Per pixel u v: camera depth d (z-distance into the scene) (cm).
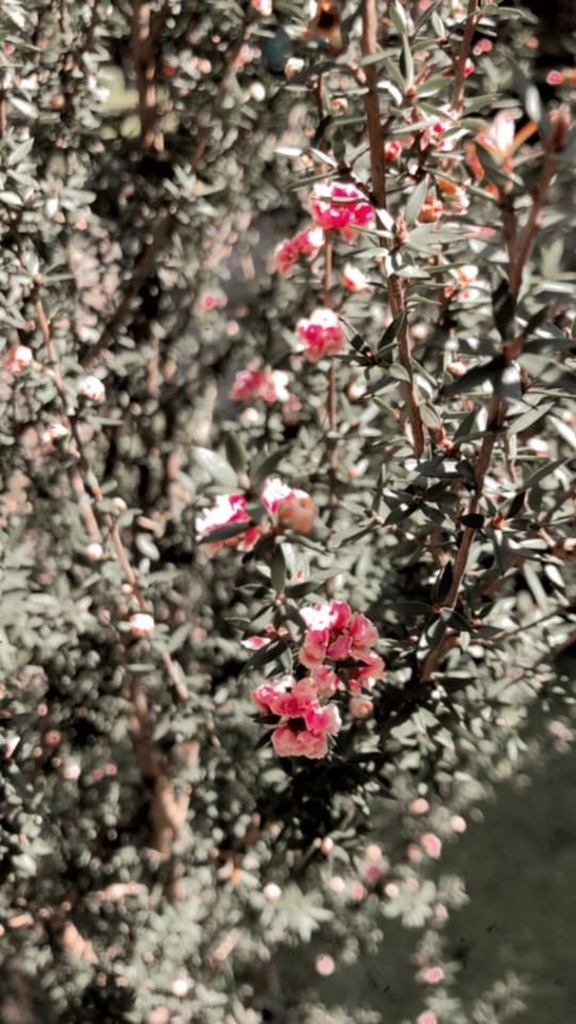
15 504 286
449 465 155
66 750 294
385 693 227
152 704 298
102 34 268
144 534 290
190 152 287
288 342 282
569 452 230
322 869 252
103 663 283
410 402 168
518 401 124
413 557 205
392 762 247
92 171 284
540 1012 349
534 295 135
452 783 316
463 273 203
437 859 402
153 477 313
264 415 288
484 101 165
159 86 291
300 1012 330
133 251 295
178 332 312
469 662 225
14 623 236
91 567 255
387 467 255
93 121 270
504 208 116
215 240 308
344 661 181
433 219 183
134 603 258
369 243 191
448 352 201
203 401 318
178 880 291
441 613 175
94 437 294
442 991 348
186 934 279
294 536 151
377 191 158
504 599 219
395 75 154
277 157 302
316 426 290
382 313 276
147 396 307
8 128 246
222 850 296
